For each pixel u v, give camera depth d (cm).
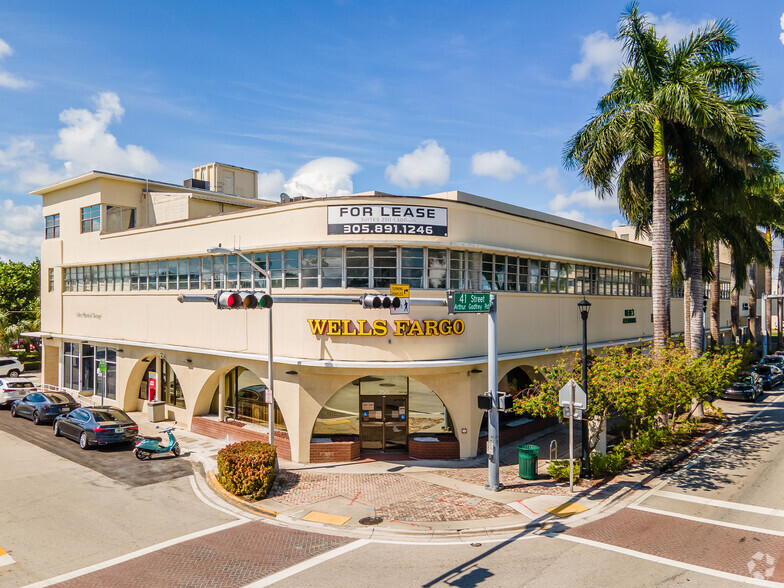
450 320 1912
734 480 1678
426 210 1897
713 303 3759
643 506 1452
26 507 1465
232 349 2161
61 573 1070
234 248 2170
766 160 2669
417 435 2069
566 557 1134
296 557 1145
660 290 2222
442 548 1193
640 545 1193
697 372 1836
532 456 1694
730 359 2283
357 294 1873
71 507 1468
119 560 1130
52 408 2539
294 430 1928
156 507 1476
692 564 1095
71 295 3241
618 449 1911
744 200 2511
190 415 2386
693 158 2406
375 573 1068
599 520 1352
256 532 1291
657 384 1673
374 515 1390
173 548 1194
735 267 3030
